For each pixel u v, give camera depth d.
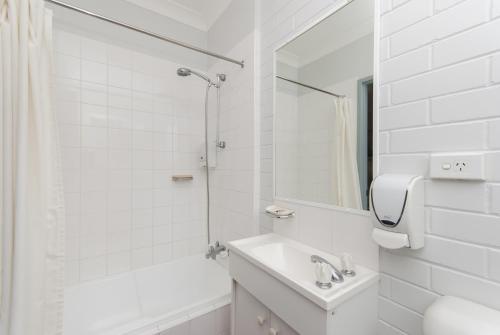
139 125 1.84
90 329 1.43
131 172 1.82
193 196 2.12
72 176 1.59
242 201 1.66
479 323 0.55
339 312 0.70
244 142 1.63
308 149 1.17
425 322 0.63
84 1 1.62
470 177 0.62
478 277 0.62
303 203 1.18
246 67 1.60
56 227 1.11
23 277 0.98
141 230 1.86
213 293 1.79
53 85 1.14
